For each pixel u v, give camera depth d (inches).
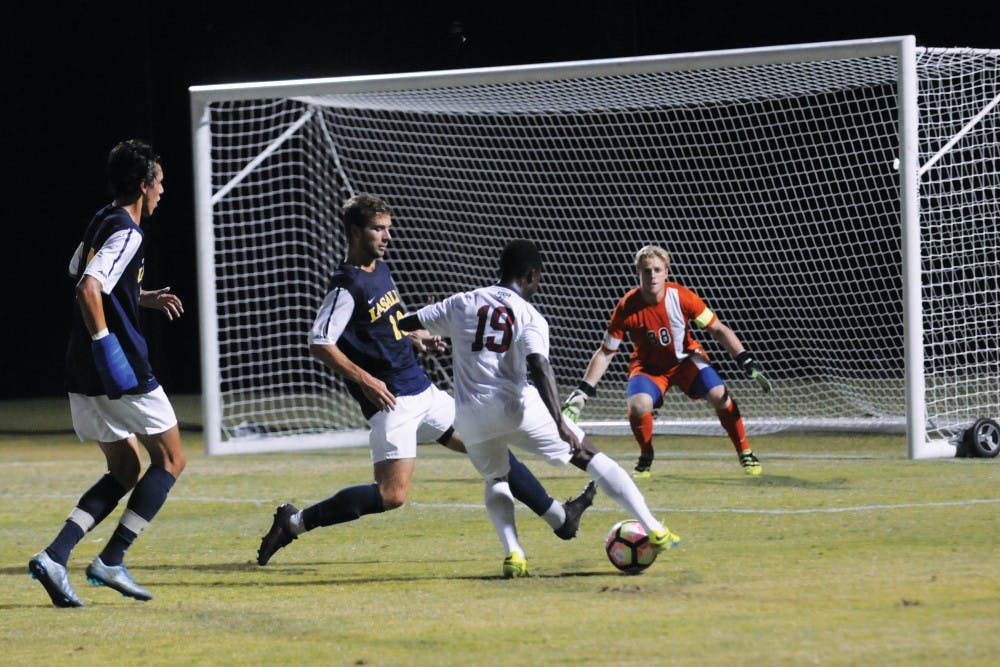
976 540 836.6
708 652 558.6
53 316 2984.7
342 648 598.2
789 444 1531.7
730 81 1632.6
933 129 2028.8
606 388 2420.0
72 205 2952.8
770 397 2105.1
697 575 748.6
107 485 752.3
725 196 2645.2
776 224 2650.1
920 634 576.7
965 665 521.7
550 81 1537.9
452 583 762.8
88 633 655.1
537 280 785.6
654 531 759.1
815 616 622.2
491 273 2655.0
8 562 903.1
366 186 2706.7
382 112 2677.2
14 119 2928.2
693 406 2012.8
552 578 762.8
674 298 1215.6
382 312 824.3
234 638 631.2
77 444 1797.5
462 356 775.1
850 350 2288.4
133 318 727.7
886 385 2187.5
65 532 732.7
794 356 2576.3
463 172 2679.6
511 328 761.0
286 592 759.1
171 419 740.7
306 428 1971.0
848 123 2657.5
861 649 552.7
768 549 832.9
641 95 1749.5
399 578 791.7
